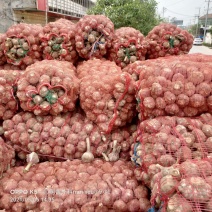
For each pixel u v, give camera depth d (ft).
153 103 3.59
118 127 4.51
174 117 3.54
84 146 4.29
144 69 3.94
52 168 4.08
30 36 5.58
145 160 3.31
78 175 3.91
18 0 14.98
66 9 21.08
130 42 5.90
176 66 3.67
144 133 3.58
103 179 3.84
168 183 2.67
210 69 3.60
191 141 3.22
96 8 20.57
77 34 5.69
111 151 4.38
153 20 21.68
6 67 6.05
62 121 4.41
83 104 4.41
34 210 3.63
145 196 3.64
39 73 4.27
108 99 4.30
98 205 3.59
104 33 5.61
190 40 6.56
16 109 4.57
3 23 14.32
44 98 4.23
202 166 2.79
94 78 4.49
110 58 6.16
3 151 3.85
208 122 3.48
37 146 4.31
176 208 2.50
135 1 20.36
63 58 5.89
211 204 2.48
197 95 3.47
